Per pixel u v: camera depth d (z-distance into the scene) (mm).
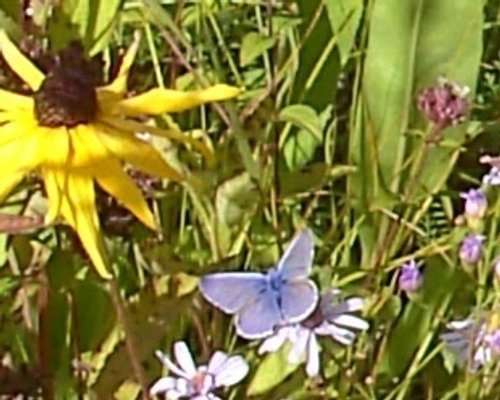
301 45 549
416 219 548
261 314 446
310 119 536
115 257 510
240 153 520
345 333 474
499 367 507
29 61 497
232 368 485
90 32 537
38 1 539
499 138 612
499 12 652
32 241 498
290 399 499
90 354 500
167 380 483
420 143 565
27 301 500
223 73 568
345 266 550
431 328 521
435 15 586
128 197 447
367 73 589
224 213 517
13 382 492
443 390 542
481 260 519
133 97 478
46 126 451
